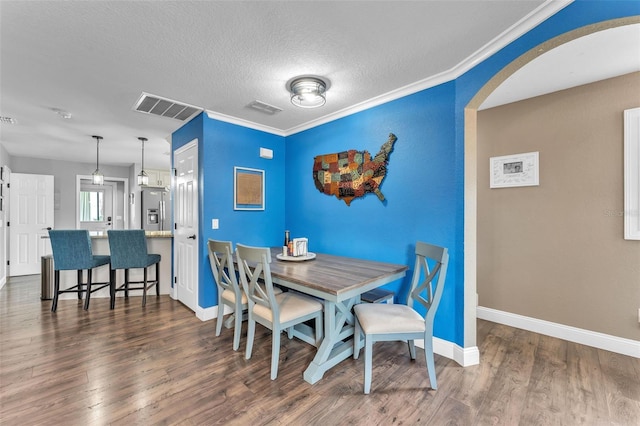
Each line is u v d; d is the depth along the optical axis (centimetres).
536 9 151
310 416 159
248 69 213
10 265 499
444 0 144
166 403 170
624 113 227
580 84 245
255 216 346
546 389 182
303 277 203
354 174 291
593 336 239
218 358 222
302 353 232
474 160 212
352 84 238
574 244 250
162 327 283
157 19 157
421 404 169
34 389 182
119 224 682
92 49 186
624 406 166
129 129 366
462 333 210
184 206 348
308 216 346
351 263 255
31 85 237
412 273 246
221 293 264
